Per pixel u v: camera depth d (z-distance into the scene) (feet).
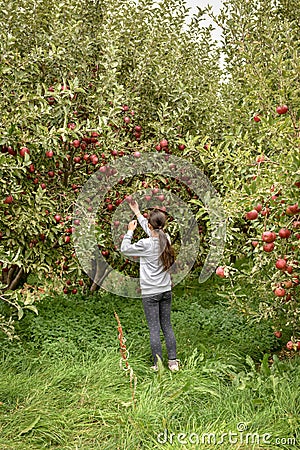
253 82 17.26
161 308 17.19
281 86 14.97
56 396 14.55
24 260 18.86
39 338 18.53
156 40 21.68
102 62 20.39
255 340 19.40
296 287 16.51
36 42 18.88
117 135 19.79
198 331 20.17
